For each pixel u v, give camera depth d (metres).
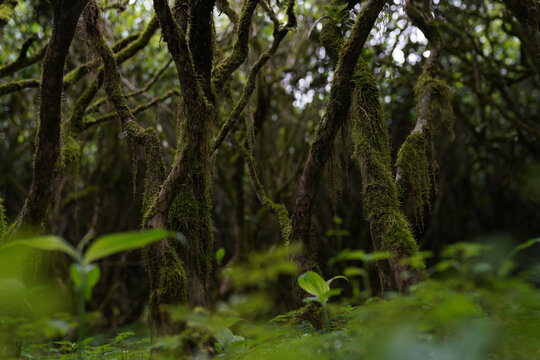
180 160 3.13
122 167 10.41
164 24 3.03
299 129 9.29
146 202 3.46
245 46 4.23
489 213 10.74
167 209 3.11
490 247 2.17
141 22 7.14
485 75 8.42
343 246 9.96
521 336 1.90
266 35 9.05
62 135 5.25
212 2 3.49
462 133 10.43
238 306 2.25
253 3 4.25
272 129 9.56
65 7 2.84
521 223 10.53
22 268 3.20
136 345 4.23
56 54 2.98
